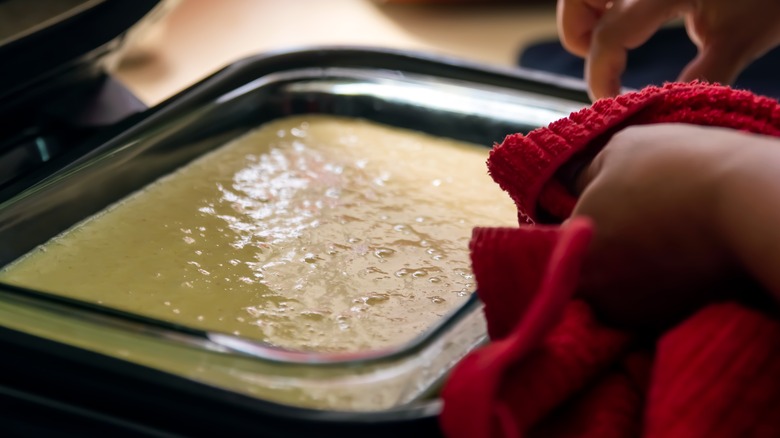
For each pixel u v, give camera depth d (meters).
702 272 0.62
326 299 0.79
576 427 0.63
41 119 0.93
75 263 0.83
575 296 0.66
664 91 0.70
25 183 0.85
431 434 0.63
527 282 0.63
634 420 0.63
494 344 0.61
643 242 0.63
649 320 0.64
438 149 0.98
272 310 0.78
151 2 0.94
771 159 0.60
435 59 1.03
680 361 0.60
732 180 0.61
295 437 0.64
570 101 0.99
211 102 0.97
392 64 1.04
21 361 0.69
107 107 0.96
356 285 0.81
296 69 1.03
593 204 0.64
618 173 0.64
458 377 0.60
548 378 0.62
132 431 0.66
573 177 0.70
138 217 0.88
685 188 0.62
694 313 0.62
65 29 0.88
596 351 0.63
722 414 0.58
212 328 0.77
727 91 0.69
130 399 0.66
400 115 1.01
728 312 0.60
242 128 0.99
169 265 0.82
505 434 0.60
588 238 0.58
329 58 1.04
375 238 0.86
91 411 0.67
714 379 0.59
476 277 0.65
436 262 0.83
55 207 0.85
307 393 0.66
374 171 0.95
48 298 0.72
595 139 0.70
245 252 0.84
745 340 0.59
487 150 0.98
